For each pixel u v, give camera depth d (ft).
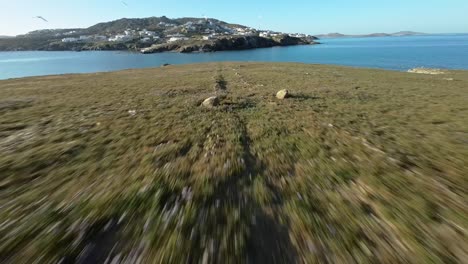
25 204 23.29
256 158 34.37
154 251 17.35
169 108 64.39
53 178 28.53
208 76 132.87
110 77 138.41
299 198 24.40
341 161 33.35
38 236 18.93
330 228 19.95
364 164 32.48
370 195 25.05
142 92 88.02
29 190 25.89
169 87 98.89
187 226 19.98
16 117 55.72
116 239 18.61
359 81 119.65
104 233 19.30
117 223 20.43
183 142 40.11
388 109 65.77
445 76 148.77
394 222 20.74
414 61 337.93
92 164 32.22
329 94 85.87
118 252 17.33
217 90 90.68
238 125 50.06
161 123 51.01
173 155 35.04
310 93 86.79
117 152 36.24
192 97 78.23
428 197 24.72
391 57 403.34
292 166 31.81
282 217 21.36
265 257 16.92
